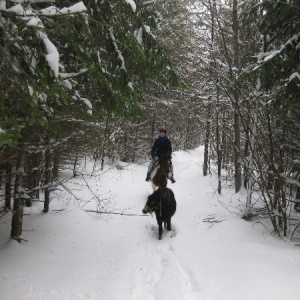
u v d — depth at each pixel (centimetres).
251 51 830
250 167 819
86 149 817
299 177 761
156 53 555
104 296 484
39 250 652
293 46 598
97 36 507
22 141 606
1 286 487
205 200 1240
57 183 773
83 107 544
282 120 758
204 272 553
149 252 691
